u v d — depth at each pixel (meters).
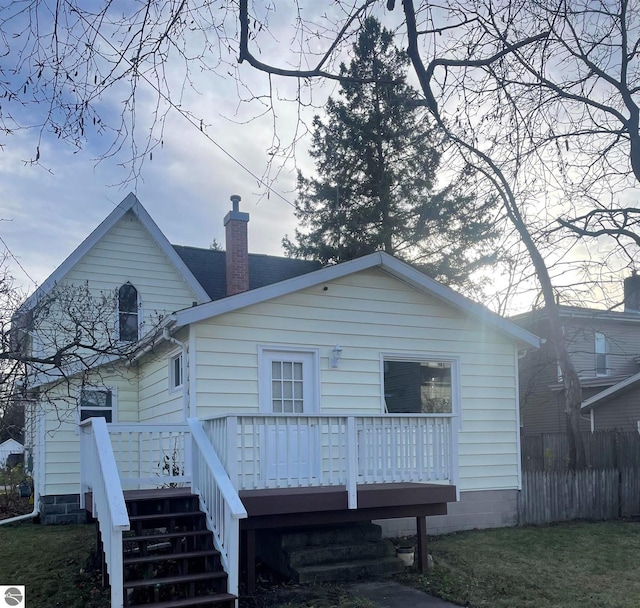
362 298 10.95
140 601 6.60
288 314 10.29
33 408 12.11
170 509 7.76
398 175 21.56
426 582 7.91
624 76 7.66
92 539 10.48
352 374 10.68
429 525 10.98
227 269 16.39
